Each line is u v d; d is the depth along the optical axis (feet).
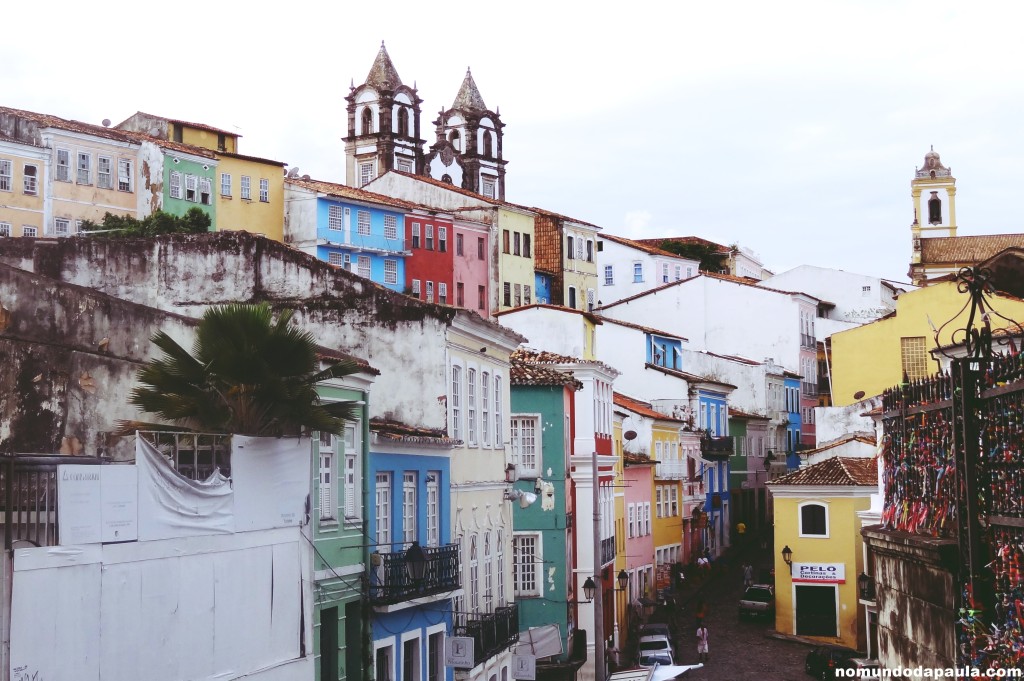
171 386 73.72
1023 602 48.62
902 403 65.57
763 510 302.86
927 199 430.61
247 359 73.61
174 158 253.44
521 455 149.48
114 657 59.16
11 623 52.26
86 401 74.95
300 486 78.74
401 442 96.07
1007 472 50.39
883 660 68.54
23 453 68.33
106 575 58.80
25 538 55.21
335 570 83.92
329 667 83.92
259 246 102.37
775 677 152.97
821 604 183.01
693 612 207.21
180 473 65.98
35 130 232.32
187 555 65.72
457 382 113.09
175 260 101.60
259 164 274.16
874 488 181.47
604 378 173.47
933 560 56.80
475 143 444.96
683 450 239.91
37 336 73.10
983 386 53.06
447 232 312.71
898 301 189.37
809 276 347.36
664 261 372.99
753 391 294.87
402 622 93.97
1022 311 149.28
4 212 224.33
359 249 286.46
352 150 405.39
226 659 69.10
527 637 131.95
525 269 336.90
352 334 105.70
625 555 192.65
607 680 139.23
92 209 239.09
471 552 115.75
